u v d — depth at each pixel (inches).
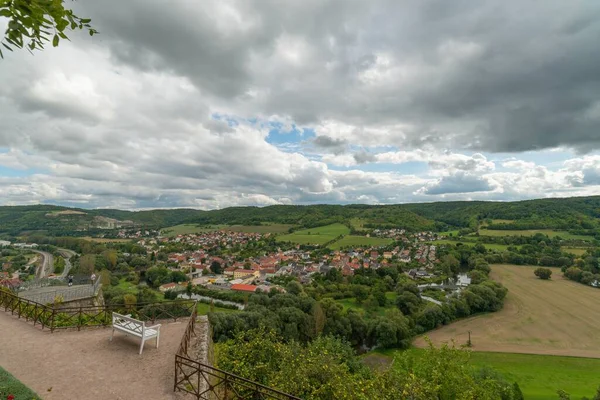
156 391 358.0
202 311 2598.4
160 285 3368.6
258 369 642.8
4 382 330.0
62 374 387.9
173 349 477.1
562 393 1346.0
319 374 572.1
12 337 500.1
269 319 1978.3
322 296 3053.6
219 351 732.0
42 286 1128.8
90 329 557.6
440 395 666.2
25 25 147.3
